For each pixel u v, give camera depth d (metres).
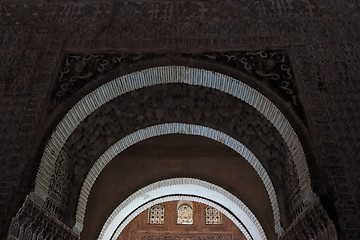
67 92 5.68
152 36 6.16
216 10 6.46
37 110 5.45
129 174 9.52
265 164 6.57
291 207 6.00
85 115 5.84
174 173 9.48
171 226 15.73
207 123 6.75
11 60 5.96
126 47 6.05
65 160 6.17
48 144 5.21
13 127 5.29
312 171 4.76
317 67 5.72
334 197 4.52
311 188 4.67
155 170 9.55
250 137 6.67
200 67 5.80
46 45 6.12
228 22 6.29
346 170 4.73
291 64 5.80
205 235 15.53
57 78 5.80
